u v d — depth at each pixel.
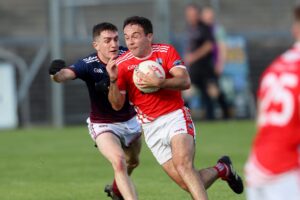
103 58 24.56
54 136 49.59
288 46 59.28
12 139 48.50
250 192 15.98
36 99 56.66
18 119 56.31
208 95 55.75
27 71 56.66
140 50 22.33
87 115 57.66
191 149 22.02
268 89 15.62
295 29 15.88
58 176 33.62
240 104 57.19
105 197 28.22
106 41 24.17
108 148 23.59
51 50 55.94
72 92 57.44
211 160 37.19
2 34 58.09
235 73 57.09
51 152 41.72
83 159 38.78
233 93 56.84
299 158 15.48
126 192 22.42
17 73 56.62
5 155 40.97
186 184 21.73
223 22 58.91
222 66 55.56
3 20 58.25
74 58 56.53
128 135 25.03
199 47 54.84
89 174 33.97
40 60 56.81
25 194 29.31
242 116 57.25
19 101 56.47
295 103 15.32
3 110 55.28
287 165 15.48
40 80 56.72
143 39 22.28
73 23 56.44
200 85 55.72
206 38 54.66
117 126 24.75
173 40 57.00
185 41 56.72
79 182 31.86
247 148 41.62
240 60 57.44
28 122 56.47
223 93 56.22
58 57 55.31
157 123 22.58
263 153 15.65
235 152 40.00
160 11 56.22
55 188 30.48
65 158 39.31
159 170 34.53
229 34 58.28
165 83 21.72
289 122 15.38
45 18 58.03
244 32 58.53
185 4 58.34
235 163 35.78
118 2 56.75
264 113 15.68
